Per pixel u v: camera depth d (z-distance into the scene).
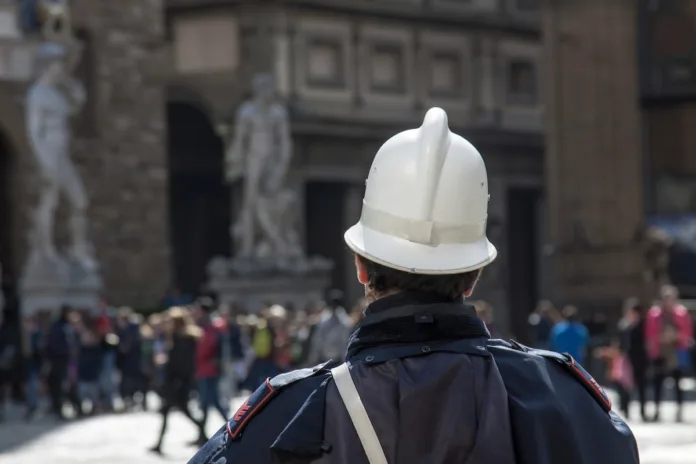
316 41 71.06
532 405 4.04
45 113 41.84
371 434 3.98
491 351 4.16
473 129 77.25
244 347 39.44
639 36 55.78
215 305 53.81
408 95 75.00
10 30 51.53
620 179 53.62
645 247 52.25
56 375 35.12
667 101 55.75
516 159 78.94
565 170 54.50
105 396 37.06
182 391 26.70
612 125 53.91
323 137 70.00
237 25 69.12
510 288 77.88
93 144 59.09
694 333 47.19
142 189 60.62
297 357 35.00
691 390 42.78
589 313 52.56
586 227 53.66
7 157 52.66
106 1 59.41
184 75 69.75
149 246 60.84
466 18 77.25
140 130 60.66
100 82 59.28
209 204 71.62
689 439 27.61
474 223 4.34
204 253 71.44
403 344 4.13
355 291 70.56
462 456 3.97
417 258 4.27
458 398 4.02
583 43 54.38
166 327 34.56
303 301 49.53
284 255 49.56
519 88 79.88
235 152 49.50
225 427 4.17
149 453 26.50
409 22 75.06
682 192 56.34
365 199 4.44
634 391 42.03
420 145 4.34
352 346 4.19
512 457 3.97
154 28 61.12
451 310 4.18
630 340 32.81
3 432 31.66
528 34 80.00
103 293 59.00
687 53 55.28
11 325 35.69
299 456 3.99
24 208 52.88
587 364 46.84
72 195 42.56
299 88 70.12
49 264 41.88
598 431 4.10
